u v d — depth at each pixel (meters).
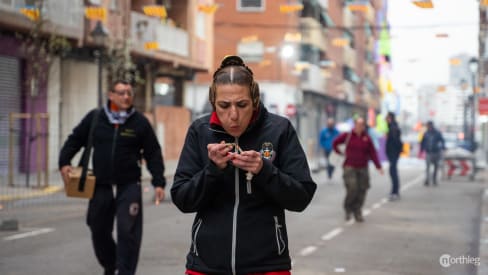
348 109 71.69
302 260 8.31
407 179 25.52
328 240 9.99
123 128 6.35
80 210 13.66
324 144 22.89
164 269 7.65
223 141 3.23
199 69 37.09
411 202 16.34
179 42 32.78
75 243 9.38
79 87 25.64
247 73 3.25
